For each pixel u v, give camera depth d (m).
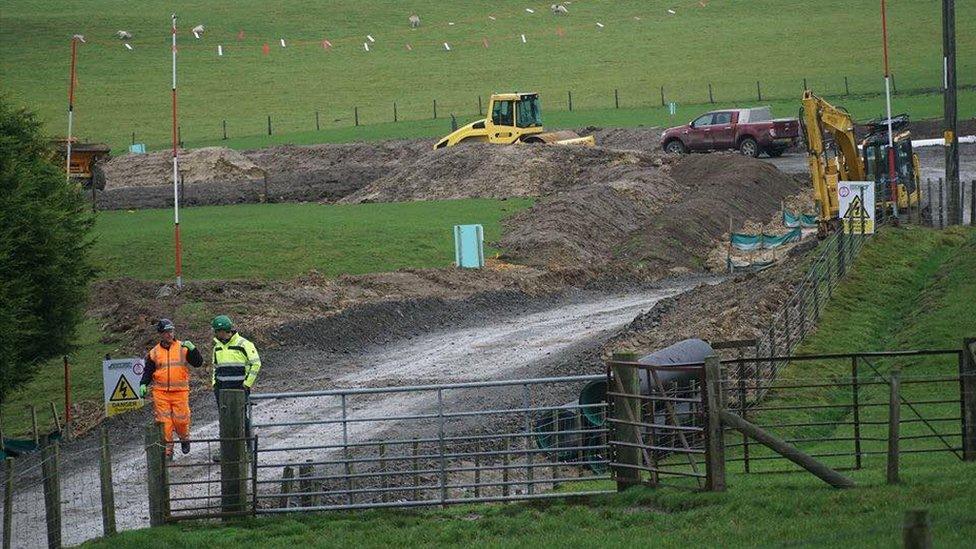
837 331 108.88
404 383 100.00
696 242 171.50
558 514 59.50
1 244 88.81
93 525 66.75
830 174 152.12
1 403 91.69
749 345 82.19
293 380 102.94
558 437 71.38
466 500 62.03
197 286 131.00
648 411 66.69
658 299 139.88
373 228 169.62
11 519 61.72
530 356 109.00
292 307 125.50
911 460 66.88
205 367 105.69
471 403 91.44
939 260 138.00
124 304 123.62
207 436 86.44
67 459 83.12
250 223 173.88
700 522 54.41
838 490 56.19
